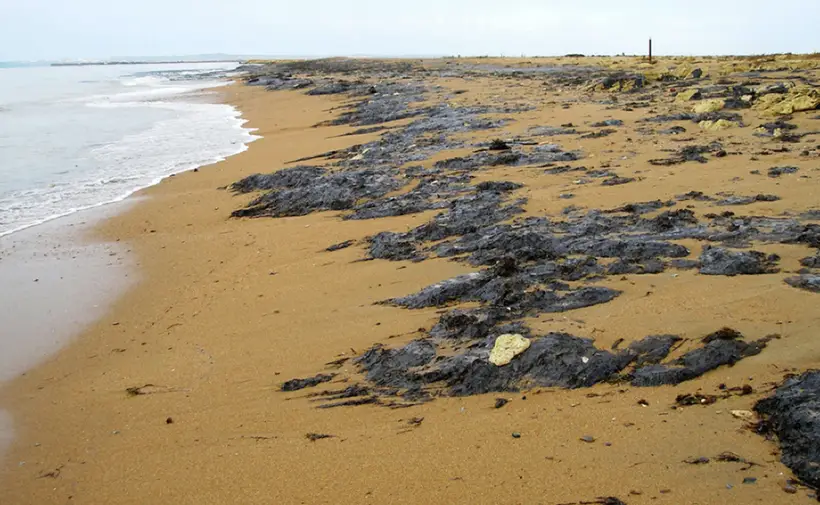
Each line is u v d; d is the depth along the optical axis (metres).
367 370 7.44
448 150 19.05
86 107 41.59
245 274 11.71
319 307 9.65
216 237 14.21
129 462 6.40
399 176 16.75
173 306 10.65
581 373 6.50
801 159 14.04
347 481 5.53
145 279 11.99
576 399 6.23
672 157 15.36
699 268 8.59
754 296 7.46
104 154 24.06
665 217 10.72
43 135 28.55
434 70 60.28
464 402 6.51
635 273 8.73
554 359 6.68
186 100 46.03
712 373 6.20
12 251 13.78
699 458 5.11
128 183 19.61
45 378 8.57
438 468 5.53
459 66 65.56
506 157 16.80
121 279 12.05
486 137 20.38
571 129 20.16
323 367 7.75
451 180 15.57
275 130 28.98
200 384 7.84
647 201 12.06
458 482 5.30
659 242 9.52
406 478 5.46
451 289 8.98
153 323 10.05
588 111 23.44
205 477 5.92
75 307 10.86
